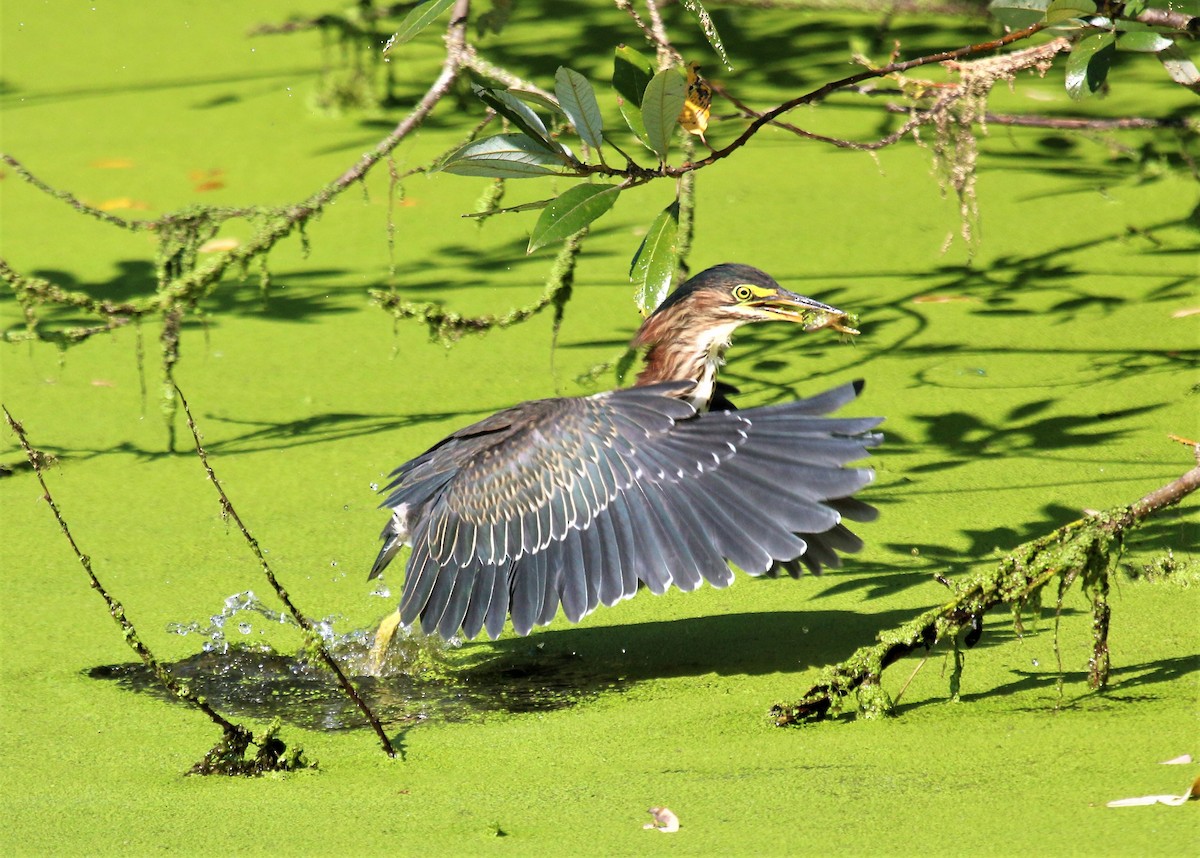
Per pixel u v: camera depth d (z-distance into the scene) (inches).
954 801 267.7
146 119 801.6
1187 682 316.8
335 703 336.5
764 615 370.9
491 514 324.5
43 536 417.4
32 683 342.0
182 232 420.2
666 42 366.6
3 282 609.0
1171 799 261.7
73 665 351.6
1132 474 427.2
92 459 467.8
